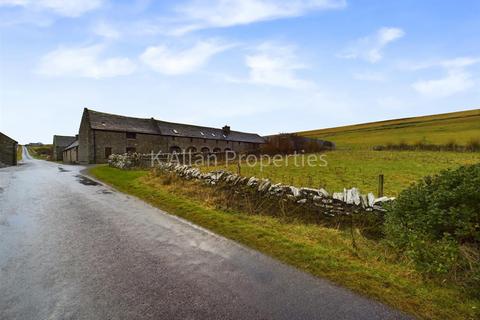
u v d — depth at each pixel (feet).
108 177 49.75
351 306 10.08
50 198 30.30
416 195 15.33
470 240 12.88
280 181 41.01
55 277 12.05
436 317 9.48
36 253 14.73
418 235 13.42
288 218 22.00
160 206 26.91
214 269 13.03
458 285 11.18
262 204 24.68
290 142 106.83
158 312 9.58
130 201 29.22
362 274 12.49
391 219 16.07
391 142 132.36
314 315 9.52
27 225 19.92
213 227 19.86
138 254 14.78
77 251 15.08
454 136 139.13
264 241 16.85
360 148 118.01
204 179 33.68
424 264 12.07
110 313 9.50
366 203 19.71
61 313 9.46
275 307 9.97
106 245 16.07
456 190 13.30
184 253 14.99
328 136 217.36
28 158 208.03
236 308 9.88
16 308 9.72
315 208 21.71
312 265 13.47
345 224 19.99
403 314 9.63
